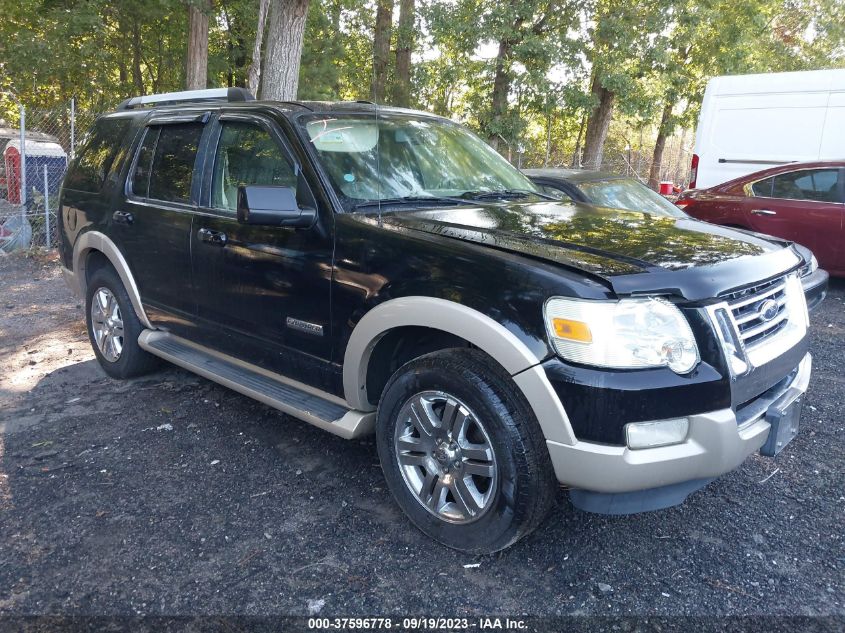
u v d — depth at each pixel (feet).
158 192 14.35
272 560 9.61
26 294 25.99
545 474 8.81
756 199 29.25
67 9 58.65
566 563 9.64
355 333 10.39
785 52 77.87
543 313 8.52
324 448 13.03
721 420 8.53
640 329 8.32
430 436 9.79
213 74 67.31
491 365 9.08
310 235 11.01
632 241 9.97
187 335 13.98
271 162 11.98
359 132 12.40
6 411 14.66
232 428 13.87
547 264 8.87
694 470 8.57
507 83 55.57
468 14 51.70
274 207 10.38
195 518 10.62
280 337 11.77
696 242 10.23
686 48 62.95
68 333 20.67
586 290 8.32
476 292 9.07
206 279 12.98
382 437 10.40
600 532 10.43
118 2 61.57
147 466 12.26
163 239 13.87
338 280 10.62
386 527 10.44
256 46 33.58
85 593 8.88
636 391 8.18
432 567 9.50
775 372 9.61
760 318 9.56
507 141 56.54
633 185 23.91
